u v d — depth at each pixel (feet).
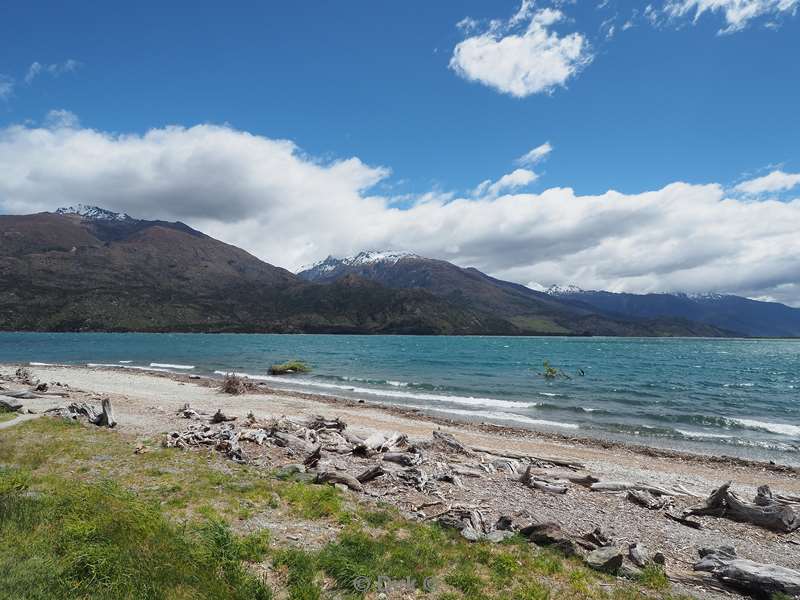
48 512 27.91
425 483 50.57
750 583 30.09
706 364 278.26
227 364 239.71
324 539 32.17
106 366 211.00
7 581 20.17
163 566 23.11
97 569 21.88
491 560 31.63
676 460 74.69
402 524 36.76
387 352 364.99
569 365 258.16
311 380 174.81
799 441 89.45
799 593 29.14
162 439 59.00
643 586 30.48
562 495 53.16
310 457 55.72
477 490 51.13
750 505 47.03
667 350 465.88
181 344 450.71
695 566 33.86
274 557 28.14
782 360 319.88
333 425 79.10
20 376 128.16
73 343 428.15
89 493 30.91
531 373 206.08
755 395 145.89
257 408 105.40
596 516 46.09
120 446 54.39
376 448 65.10
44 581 20.75
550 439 86.58
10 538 24.45
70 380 145.69
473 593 26.55
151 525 27.43
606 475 64.34
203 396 121.60
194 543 27.02
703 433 94.79
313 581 25.95
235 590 23.26
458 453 68.85
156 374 175.42
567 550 34.76
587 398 136.77
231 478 44.60
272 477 47.21
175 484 41.11
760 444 86.58
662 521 46.26
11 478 36.09
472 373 205.57
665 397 140.05
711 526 45.70
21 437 55.57
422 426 92.68
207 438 62.44
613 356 346.74
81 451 50.06
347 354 334.65
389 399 131.64
